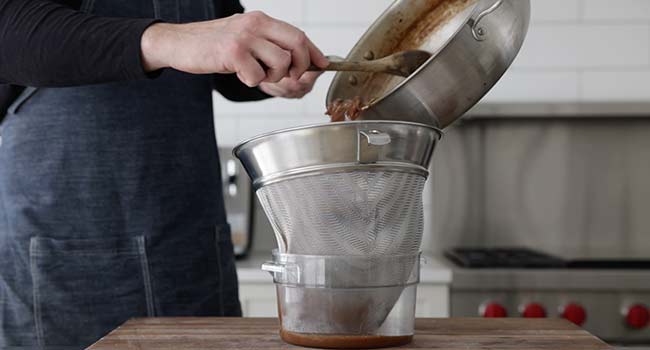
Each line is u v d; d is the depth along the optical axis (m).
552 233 2.02
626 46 2.02
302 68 0.81
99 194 1.00
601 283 1.52
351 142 0.74
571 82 2.03
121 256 1.01
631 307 1.51
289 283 0.78
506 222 2.03
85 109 1.00
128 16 1.03
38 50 0.82
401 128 0.74
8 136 1.03
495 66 0.85
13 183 1.01
